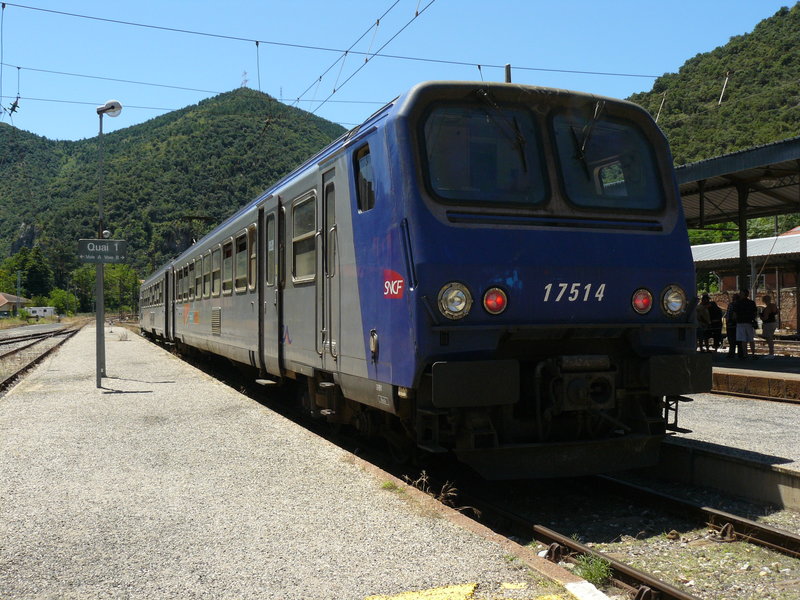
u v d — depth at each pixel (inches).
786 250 1026.7
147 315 1295.5
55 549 178.1
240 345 460.4
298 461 269.4
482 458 219.6
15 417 390.9
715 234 2098.9
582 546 180.9
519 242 219.6
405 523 191.2
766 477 228.8
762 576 170.6
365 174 253.3
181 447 303.0
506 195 227.6
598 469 231.0
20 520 202.8
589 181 239.3
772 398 434.6
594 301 226.4
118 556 172.2
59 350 1069.1
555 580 149.2
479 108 233.6
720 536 198.7
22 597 148.3
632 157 250.4
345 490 226.5
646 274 234.4
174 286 857.5
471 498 234.5
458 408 220.2
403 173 219.8
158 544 180.5
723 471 243.4
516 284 216.4
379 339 236.4
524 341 230.5
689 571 175.0
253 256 424.2
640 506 231.1
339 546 175.0
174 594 148.3
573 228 228.5
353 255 261.3
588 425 231.9
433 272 209.0
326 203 295.7
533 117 239.1
